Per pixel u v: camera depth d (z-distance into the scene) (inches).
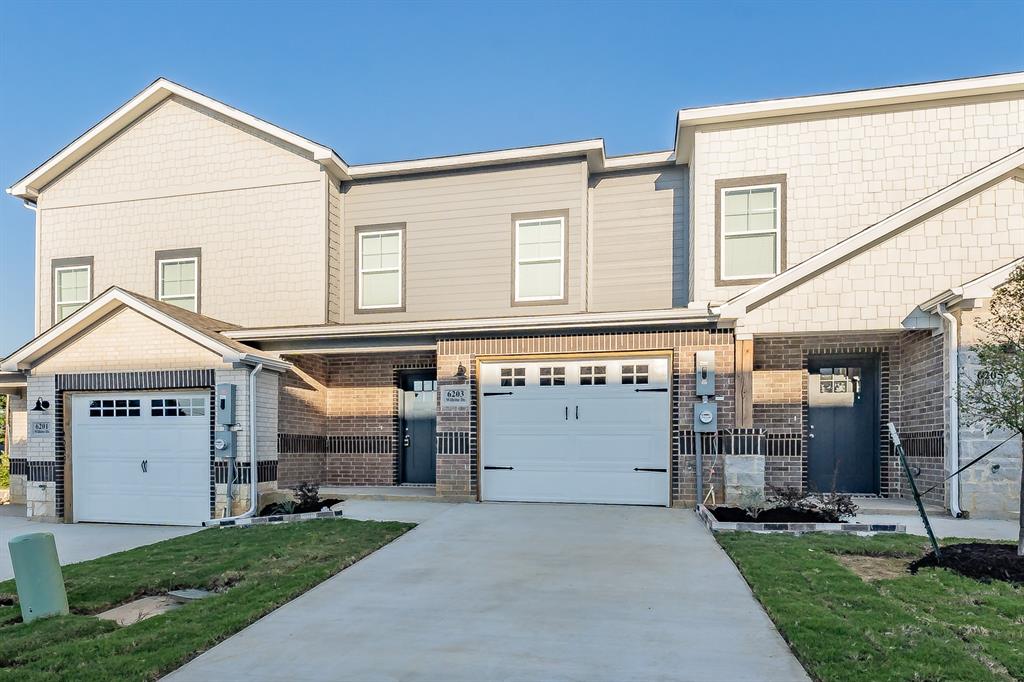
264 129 604.4
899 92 502.0
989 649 203.0
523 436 494.6
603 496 479.2
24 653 215.0
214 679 198.5
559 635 229.6
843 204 513.3
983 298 394.0
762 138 525.7
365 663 208.1
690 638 225.5
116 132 649.6
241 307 605.6
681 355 465.7
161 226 632.4
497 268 581.0
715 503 450.9
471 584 289.9
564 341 487.2
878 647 207.3
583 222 565.9
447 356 506.0
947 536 356.2
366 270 609.0
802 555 318.0
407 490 548.7
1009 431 402.6
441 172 598.2
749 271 519.8
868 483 523.2
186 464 490.6
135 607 272.7
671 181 574.2
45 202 665.0
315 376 591.5
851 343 514.0
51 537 258.4
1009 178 433.1
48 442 508.4
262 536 383.9
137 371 496.1
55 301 653.3
